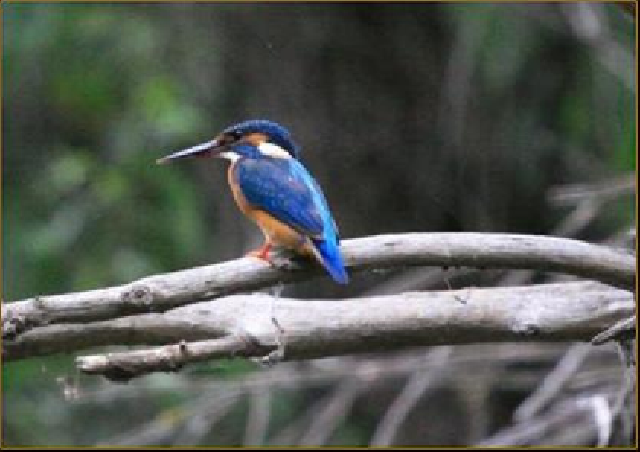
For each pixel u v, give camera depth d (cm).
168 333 621
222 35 1304
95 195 1231
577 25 1230
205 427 1094
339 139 1314
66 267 1211
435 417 1314
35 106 1316
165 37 1301
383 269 607
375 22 1327
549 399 1007
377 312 623
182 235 1221
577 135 1289
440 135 1322
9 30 1278
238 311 617
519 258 590
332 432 1280
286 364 1130
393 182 1323
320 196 702
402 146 1323
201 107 1278
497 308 628
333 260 600
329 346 618
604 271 594
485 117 1316
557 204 1156
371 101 1318
